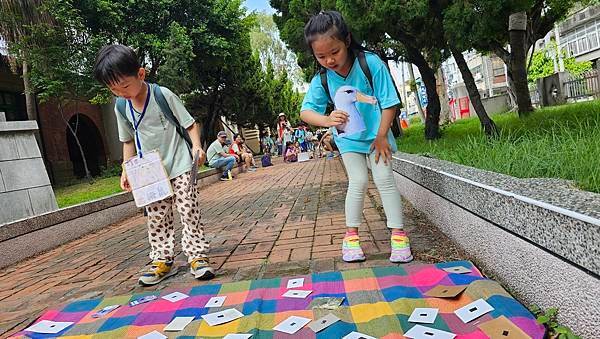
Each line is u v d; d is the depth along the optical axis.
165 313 2.24
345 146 2.86
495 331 1.66
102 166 15.33
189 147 3.05
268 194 6.91
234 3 15.18
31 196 5.21
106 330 2.12
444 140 6.92
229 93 20.03
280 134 18.34
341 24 2.57
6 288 3.36
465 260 2.52
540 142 3.35
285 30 10.69
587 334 1.49
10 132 5.12
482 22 4.89
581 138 3.09
